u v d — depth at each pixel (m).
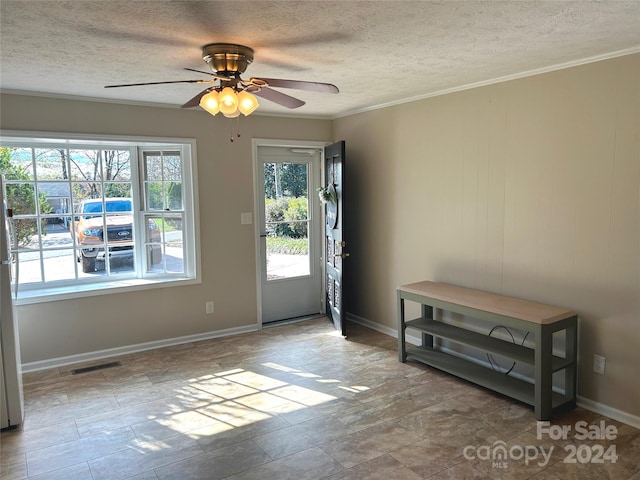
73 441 2.86
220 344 4.61
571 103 3.12
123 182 4.51
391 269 4.77
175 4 2.00
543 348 2.96
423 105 4.22
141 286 4.40
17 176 4.05
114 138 4.18
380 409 3.23
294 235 5.44
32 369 3.97
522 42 2.63
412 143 4.37
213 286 4.79
